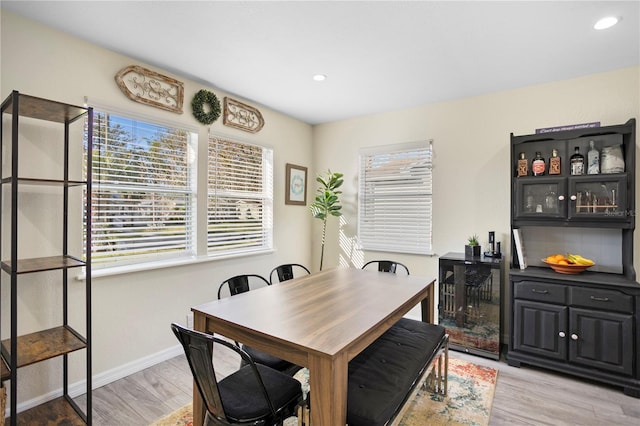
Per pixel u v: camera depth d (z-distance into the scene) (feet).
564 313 8.55
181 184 10.00
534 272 9.20
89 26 7.16
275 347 4.77
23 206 6.82
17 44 6.72
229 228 11.48
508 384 8.27
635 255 8.88
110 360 8.21
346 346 4.35
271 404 4.49
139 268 8.70
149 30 7.32
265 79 10.00
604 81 9.41
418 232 12.57
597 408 7.25
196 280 10.28
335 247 14.64
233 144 11.62
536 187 9.52
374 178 13.58
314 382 4.31
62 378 7.36
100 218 8.17
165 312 9.41
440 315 10.51
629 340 7.79
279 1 6.28
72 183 6.18
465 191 11.58
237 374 5.59
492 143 11.09
